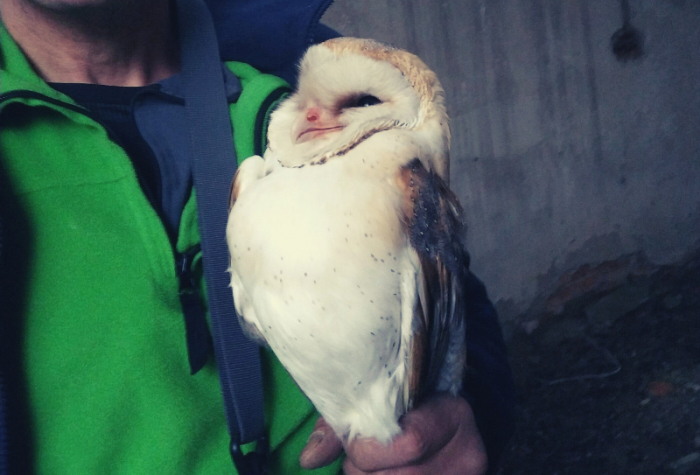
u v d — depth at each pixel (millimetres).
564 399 2561
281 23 1056
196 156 820
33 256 743
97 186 788
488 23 2527
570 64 2818
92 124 782
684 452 2188
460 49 2480
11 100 723
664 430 2299
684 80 3137
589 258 3115
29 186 750
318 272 697
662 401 2441
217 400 845
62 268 754
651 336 2834
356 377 755
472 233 2729
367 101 808
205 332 812
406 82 812
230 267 788
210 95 857
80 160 788
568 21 2758
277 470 916
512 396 1186
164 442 782
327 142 771
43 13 829
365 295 708
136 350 774
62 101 760
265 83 917
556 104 2826
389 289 719
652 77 3053
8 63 778
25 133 763
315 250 696
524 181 2830
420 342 778
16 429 717
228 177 822
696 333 2787
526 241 2906
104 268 772
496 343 1222
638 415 2408
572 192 2984
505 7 2553
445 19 2400
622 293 3107
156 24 950
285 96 913
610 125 3000
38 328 738
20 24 853
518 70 2674
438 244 761
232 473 833
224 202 814
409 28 2314
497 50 2586
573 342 2889
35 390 731
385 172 738
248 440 799
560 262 3041
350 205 710
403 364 779
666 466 2145
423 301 768
